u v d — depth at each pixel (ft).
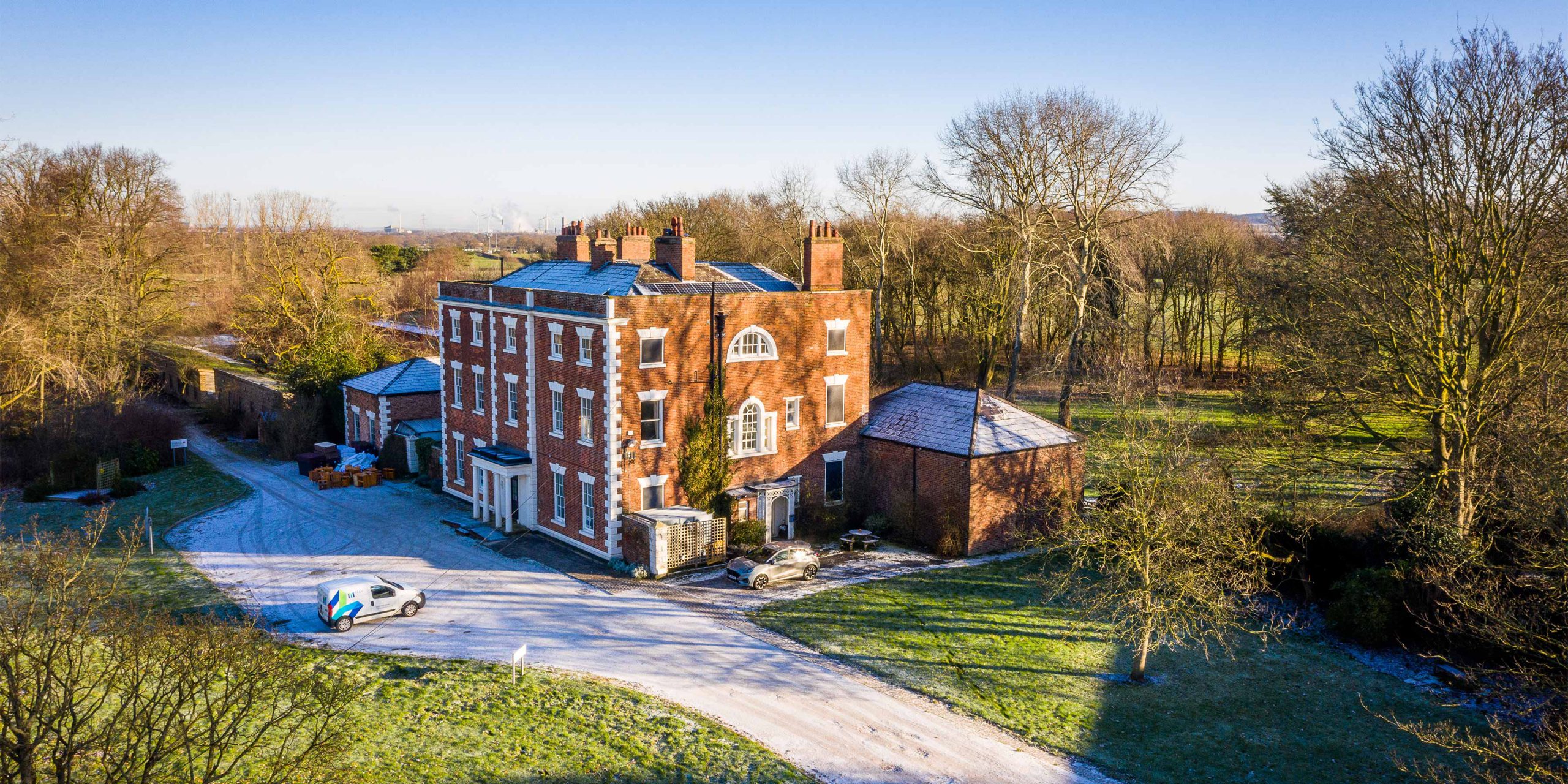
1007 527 152.15
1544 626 97.40
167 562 138.62
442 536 153.69
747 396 150.20
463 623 115.96
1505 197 112.27
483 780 76.69
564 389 146.10
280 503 173.06
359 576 122.11
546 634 112.68
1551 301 111.96
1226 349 316.19
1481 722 97.04
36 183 249.75
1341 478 157.38
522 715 89.71
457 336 173.17
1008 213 214.90
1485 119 110.93
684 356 143.13
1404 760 89.30
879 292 267.80
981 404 157.28
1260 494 138.72
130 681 68.74
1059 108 197.16
